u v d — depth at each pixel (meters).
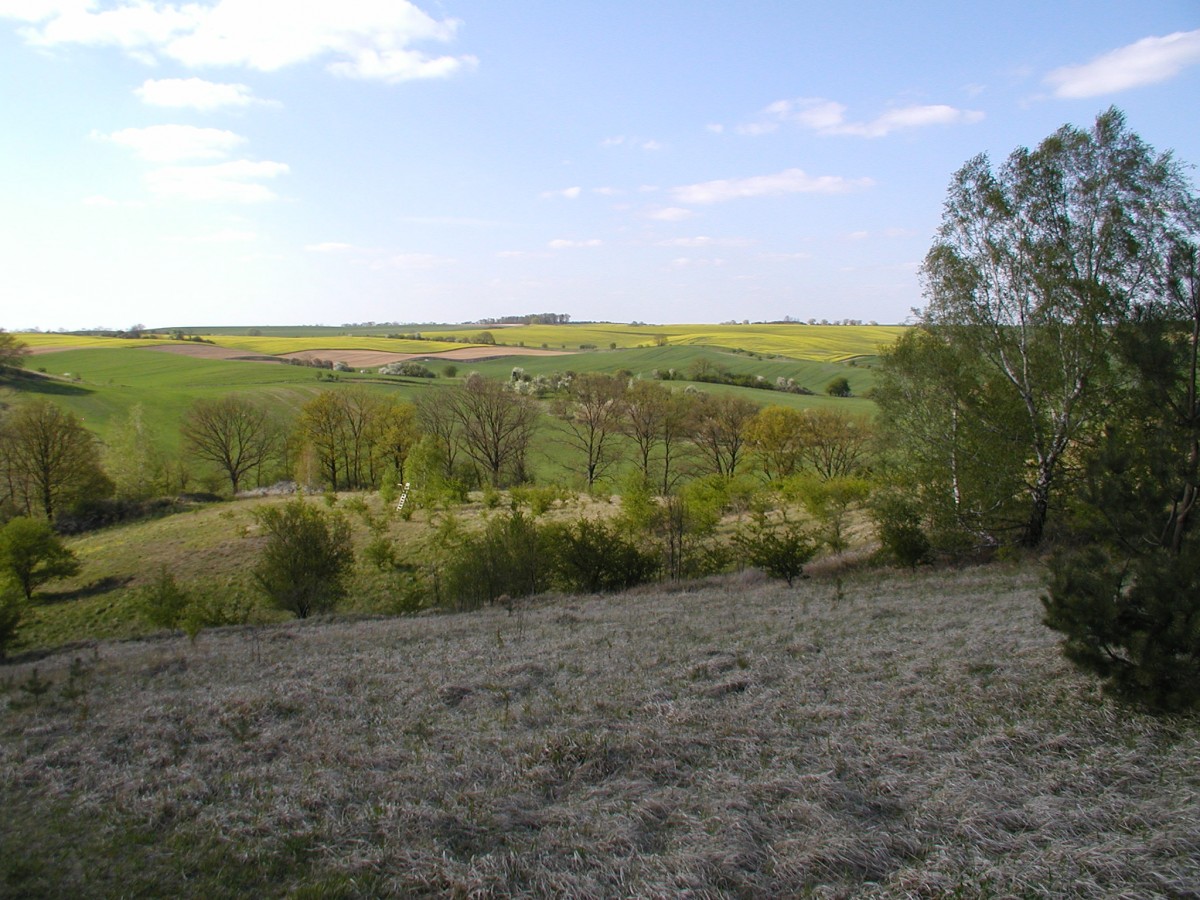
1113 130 20.16
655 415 60.34
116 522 50.69
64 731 10.35
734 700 9.68
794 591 19.47
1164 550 8.61
